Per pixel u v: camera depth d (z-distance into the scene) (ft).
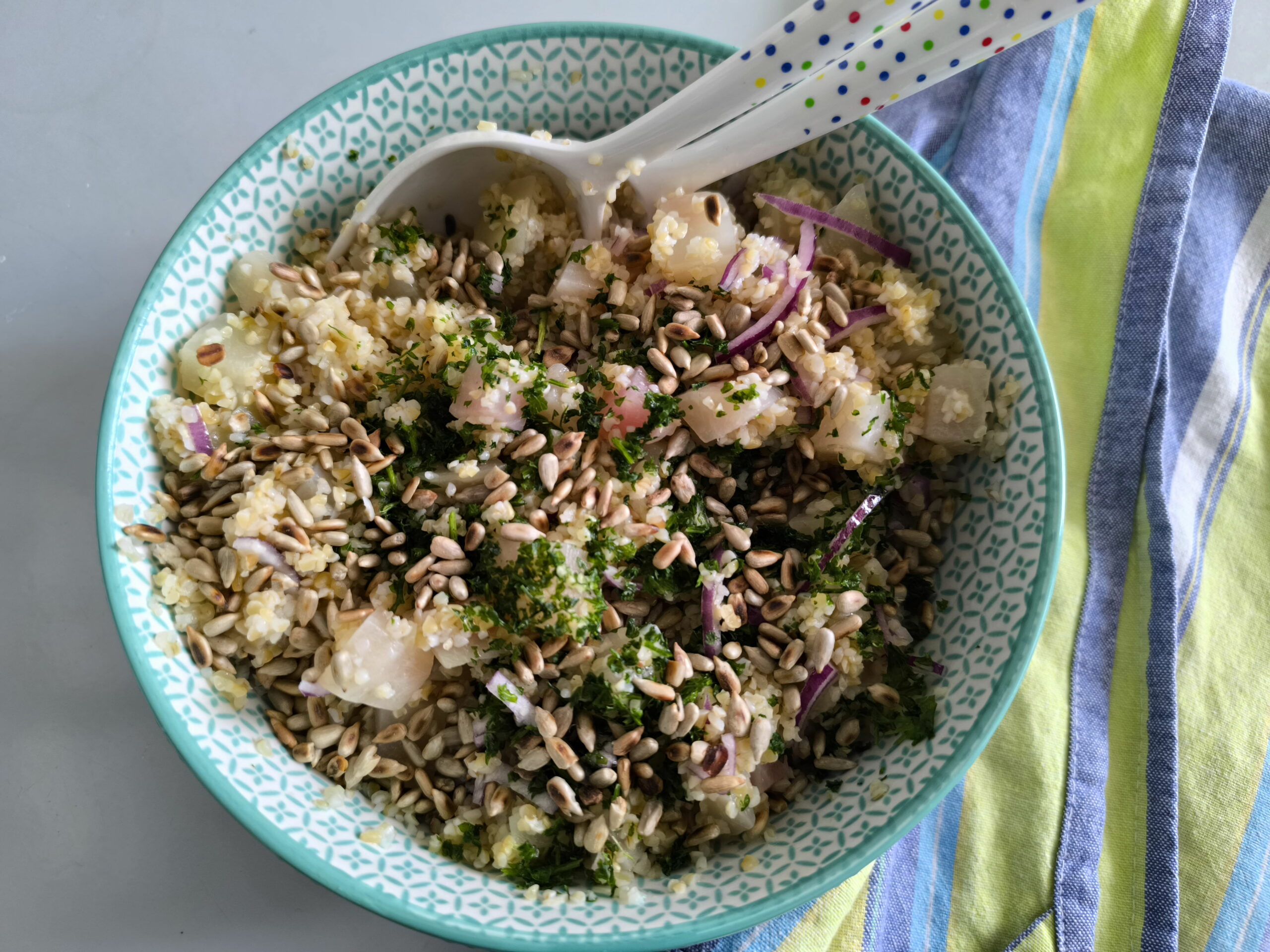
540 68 0.90
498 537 0.79
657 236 0.84
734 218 0.91
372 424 0.84
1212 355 1.08
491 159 0.89
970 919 0.95
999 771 0.98
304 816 0.76
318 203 0.90
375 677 0.77
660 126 0.81
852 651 0.81
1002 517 0.84
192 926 0.91
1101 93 1.08
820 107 0.78
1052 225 1.08
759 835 0.82
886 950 0.94
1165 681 0.99
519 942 0.72
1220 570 1.06
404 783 0.81
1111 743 1.00
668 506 0.83
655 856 0.81
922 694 0.83
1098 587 1.02
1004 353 0.84
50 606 0.97
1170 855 0.96
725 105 0.78
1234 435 1.08
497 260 0.89
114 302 1.03
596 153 0.84
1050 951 0.95
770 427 0.83
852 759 0.84
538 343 0.88
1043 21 0.69
